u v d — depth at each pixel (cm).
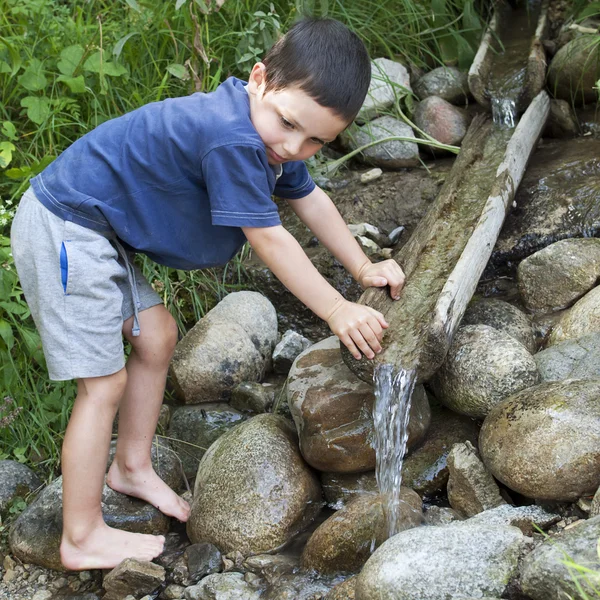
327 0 381
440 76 417
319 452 250
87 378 235
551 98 396
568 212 330
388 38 429
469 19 421
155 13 385
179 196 233
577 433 218
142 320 255
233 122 221
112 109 371
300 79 216
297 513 246
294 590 221
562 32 414
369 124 390
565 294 303
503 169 325
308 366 273
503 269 331
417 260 282
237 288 350
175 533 261
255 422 267
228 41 396
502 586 183
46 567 252
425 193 361
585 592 165
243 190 221
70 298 231
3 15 374
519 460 221
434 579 185
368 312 232
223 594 226
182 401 314
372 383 243
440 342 232
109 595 237
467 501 236
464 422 263
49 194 234
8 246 312
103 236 237
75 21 409
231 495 247
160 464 281
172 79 381
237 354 316
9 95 371
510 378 247
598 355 255
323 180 379
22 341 309
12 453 292
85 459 234
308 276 229
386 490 239
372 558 196
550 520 215
